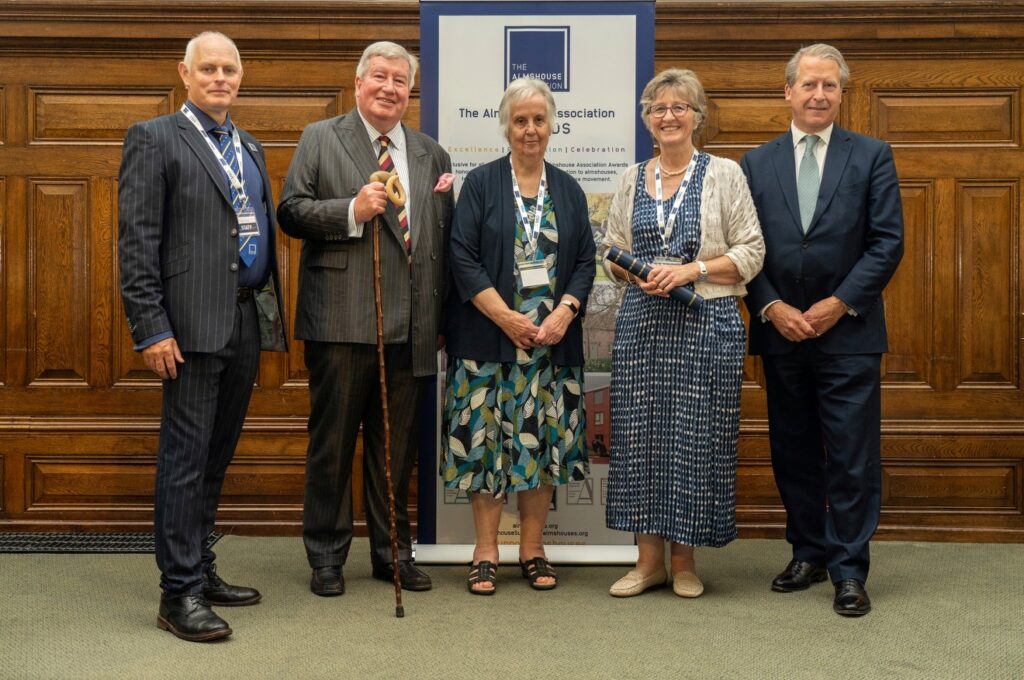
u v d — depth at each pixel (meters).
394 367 3.13
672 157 3.10
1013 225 3.99
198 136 2.77
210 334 2.71
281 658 2.51
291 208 3.01
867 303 2.96
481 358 3.12
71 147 4.07
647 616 2.88
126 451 4.06
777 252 3.08
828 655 2.55
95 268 4.08
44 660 2.49
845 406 3.02
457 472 3.14
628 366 3.10
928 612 2.95
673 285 2.96
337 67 4.05
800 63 3.06
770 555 3.68
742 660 2.51
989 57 3.98
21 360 4.08
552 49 3.44
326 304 3.03
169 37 4.01
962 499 4.00
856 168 3.05
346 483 3.16
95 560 3.55
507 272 3.12
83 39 4.02
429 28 3.44
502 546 3.51
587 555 3.48
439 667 2.44
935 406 4.01
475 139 3.46
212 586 2.98
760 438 4.04
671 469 3.03
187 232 2.73
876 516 3.03
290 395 4.08
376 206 2.89
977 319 4.00
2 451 4.05
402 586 3.17
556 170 3.25
